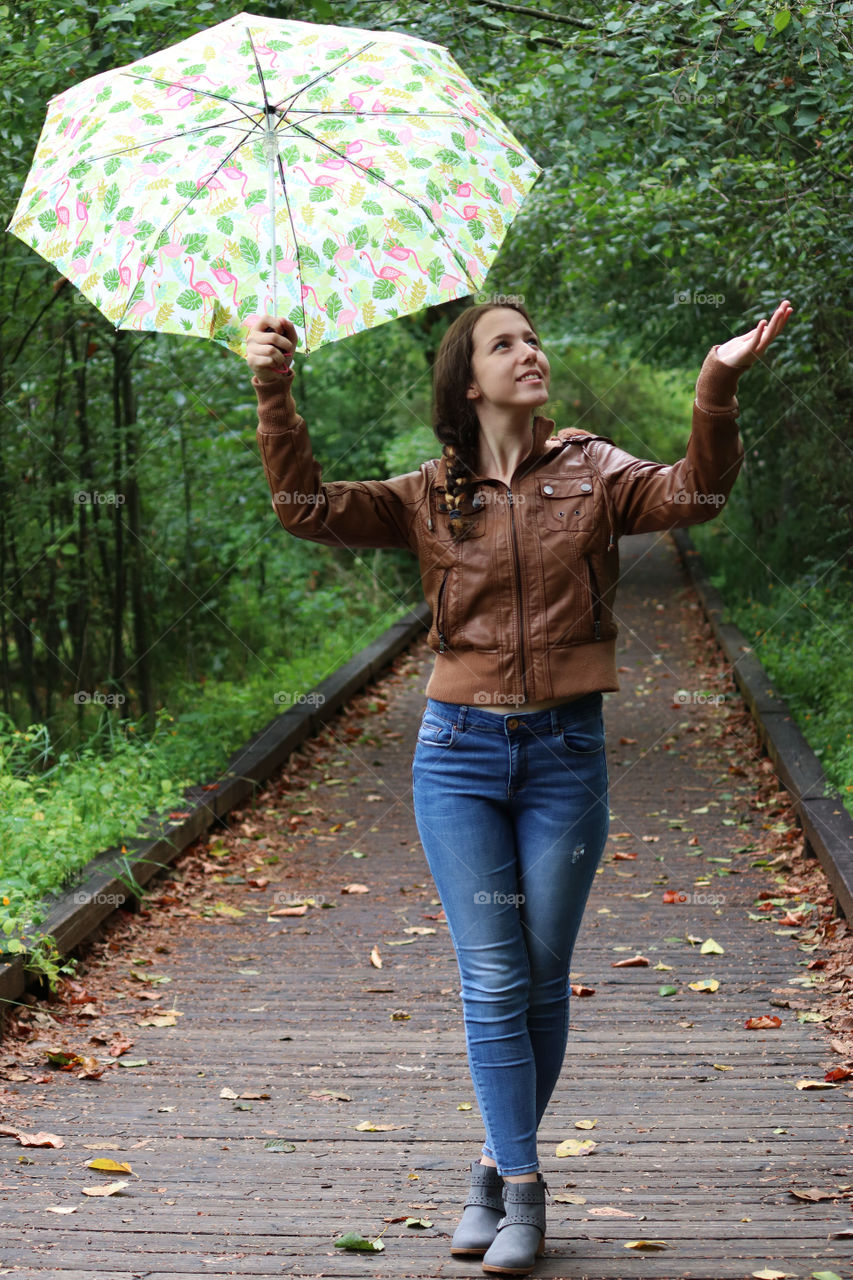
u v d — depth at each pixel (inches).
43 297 361.4
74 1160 144.8
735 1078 171.0
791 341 362.6
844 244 320.2
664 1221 125.3
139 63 112.7
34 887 227.5
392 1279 113.1
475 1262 116.6
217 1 290.2
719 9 275.3
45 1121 157.9
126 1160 145.2
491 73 320.2
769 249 344.8
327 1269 115.5
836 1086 166.9
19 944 195.8
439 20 302.2
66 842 250.8
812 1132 150.6
